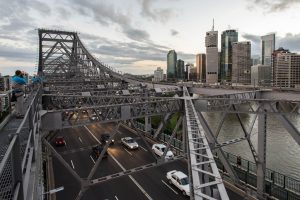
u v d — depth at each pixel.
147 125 51.31
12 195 3.98
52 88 45.66
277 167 45.56
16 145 4.19
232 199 24.47
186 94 37.44
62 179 31.05
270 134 65.25
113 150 43.38
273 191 24.28
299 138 22.78
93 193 27.52
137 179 31.03
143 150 42.88
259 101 23.83
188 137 11.42
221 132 67.75
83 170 34.16
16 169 4.20
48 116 17.91
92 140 50.94
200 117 24.75
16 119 11.91
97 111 21.23
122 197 26.58
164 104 24.47
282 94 28.19
